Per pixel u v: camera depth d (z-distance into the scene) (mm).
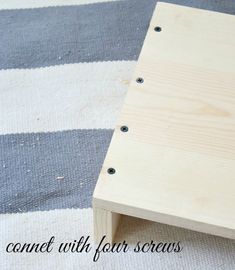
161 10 911
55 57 1117
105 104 1050
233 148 749
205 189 711
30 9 1204
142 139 753
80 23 1179
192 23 894
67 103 1047
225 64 842
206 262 855
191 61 844
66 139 997
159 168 728
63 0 1224
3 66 1099
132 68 1104
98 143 993
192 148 747
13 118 1021
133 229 887
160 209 696
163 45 862
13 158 968
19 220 894
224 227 686
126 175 722
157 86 810
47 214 902
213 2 1225
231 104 795
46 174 949
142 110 782
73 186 939
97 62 1110
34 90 1065
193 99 797
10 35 1151
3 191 926
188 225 703
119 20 1188
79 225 892
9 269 844
